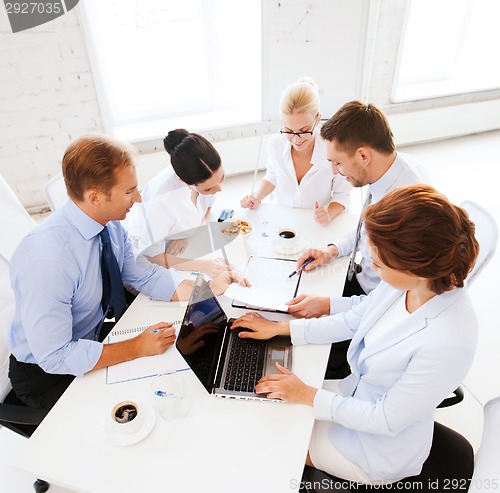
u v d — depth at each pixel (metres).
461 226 0.86
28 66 2.93
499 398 0.98
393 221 0.86
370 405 1.07
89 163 1.17
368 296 1.33
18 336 1.37
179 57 3.61
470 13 4.03
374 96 4.02
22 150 3.23
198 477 0.96
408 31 4.02
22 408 1.22
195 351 1.19
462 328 0.92
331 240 1.79
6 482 1.65
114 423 1.03
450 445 1.20
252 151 3.78
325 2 3.01
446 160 4.11
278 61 3.26
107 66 3.47
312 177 2.04
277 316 1.42
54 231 1.24
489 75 4.49
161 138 3.54
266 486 0.94
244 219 1.93
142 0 3.27
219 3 3.44
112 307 1.56
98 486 0.95
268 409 1.11
